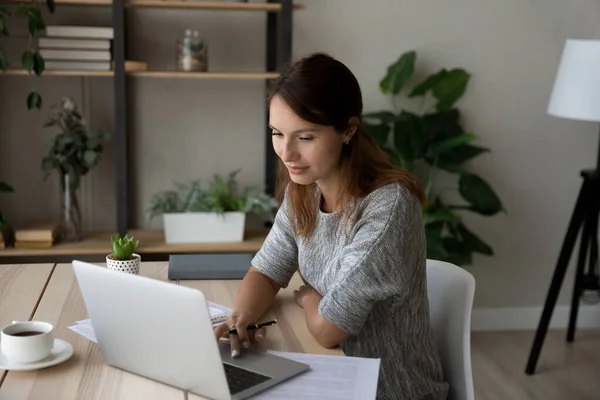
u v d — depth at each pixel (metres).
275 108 1.55
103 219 3.60
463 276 1.79
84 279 1.39
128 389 1.34
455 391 1.78
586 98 3.11
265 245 1.92
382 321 1.67
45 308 1.77
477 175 3.85
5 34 3.04
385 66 3.68
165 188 3.62
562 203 3.94
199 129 3.60
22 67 3.36
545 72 3.79
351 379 1.40
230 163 3.64
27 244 3.23
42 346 1.42
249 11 3.54
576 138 3.88
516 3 3.71
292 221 1.83
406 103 3.73
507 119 3.81
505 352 3.66
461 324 1.77
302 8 3.36
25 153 3.48
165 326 1.30
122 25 3.17
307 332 1.66
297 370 1.42
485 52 3.74
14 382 1.35
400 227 1.61
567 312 4.03
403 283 1.60
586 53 3.11
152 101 3.54
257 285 1.82
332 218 1.72
